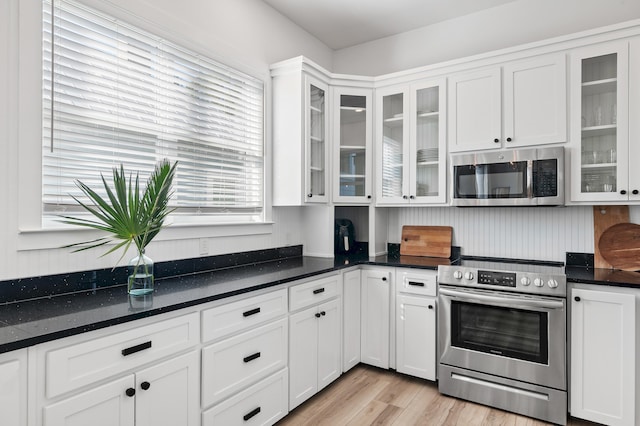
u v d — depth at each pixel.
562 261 2.74
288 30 3.17
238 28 2.69
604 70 2.37
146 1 2.07
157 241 2.14
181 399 1.60
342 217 3.73
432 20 3.23
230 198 2.63
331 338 2.60
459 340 2.49
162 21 2.14
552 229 2.78
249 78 2.77
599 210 2.60
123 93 1.99
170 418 1.55
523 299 2.27
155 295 1.72
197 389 1.67
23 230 1.57
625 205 2.49
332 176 3.12
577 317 2.16
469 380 2.46
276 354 2.12
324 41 3.61
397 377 2.81
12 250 1.56
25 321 1.30
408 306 2.71
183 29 2.27
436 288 2.61
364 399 2.48
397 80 3.08
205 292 1.78
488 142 2.70
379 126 3.18
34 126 1.61
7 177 1.54
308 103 2.86
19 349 1.12
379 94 3.18
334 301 2.64
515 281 2.31
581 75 2.41
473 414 2.31
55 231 1.68
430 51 3.31
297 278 2.25
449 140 2.86
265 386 2.03
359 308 2.92
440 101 2.89
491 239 3.02
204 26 2.44
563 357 2.18
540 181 2.47
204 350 1.69
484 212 3.05
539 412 2.24
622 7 2.59
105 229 1.62
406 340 2.72
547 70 2.50
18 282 1.58
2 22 1.53
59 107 1.73
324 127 3.06
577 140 2.41
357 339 2.90
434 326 2.61
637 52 2.24
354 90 3.16
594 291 2.12
